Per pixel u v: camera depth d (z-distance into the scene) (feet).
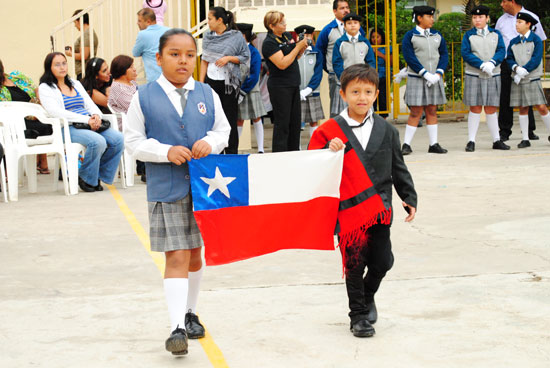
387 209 13.07
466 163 32.86
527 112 37.01
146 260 18.85
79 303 15.49
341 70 34.68
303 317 14.34
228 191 12.89
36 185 29.81
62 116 29.01
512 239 19.58
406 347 12.66
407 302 14.98
